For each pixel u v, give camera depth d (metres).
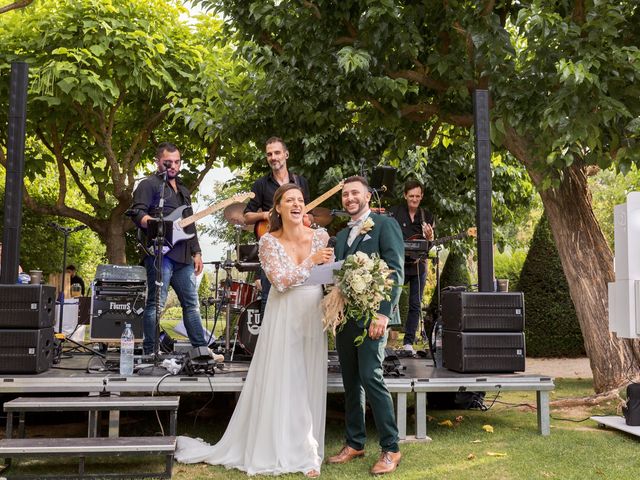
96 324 5.49
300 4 5.93
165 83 9.49
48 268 13.34
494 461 3.74
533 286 9.82
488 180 4.92
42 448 3.22
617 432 4.52
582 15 5.34
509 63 5.56
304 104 6.30
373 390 3.59
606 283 5.94
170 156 4.75
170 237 4.61
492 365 4.54
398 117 6.29
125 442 3.36
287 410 3.59
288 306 3.73
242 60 8.18
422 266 6.17
